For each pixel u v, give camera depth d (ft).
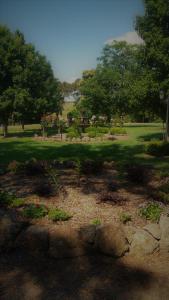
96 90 146.10
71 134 88.58
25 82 104.78
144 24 66.80
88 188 31.24
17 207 25.31
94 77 153.99
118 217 23.49
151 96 71.61
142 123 197.47
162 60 63.16
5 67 101.50
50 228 21.21
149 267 18.06
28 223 22.06
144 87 69.97
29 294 15.48
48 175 36.52
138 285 16.29
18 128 156.56
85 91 151.23
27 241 19.76
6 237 19.51
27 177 35.99
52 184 32.01
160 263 18.52
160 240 20.06
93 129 118.01
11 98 102.42
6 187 31.58
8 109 103.30
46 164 39.47
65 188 31.07
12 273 17.25
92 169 38.50
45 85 124.36
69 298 15.17
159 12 62.18
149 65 69.51
